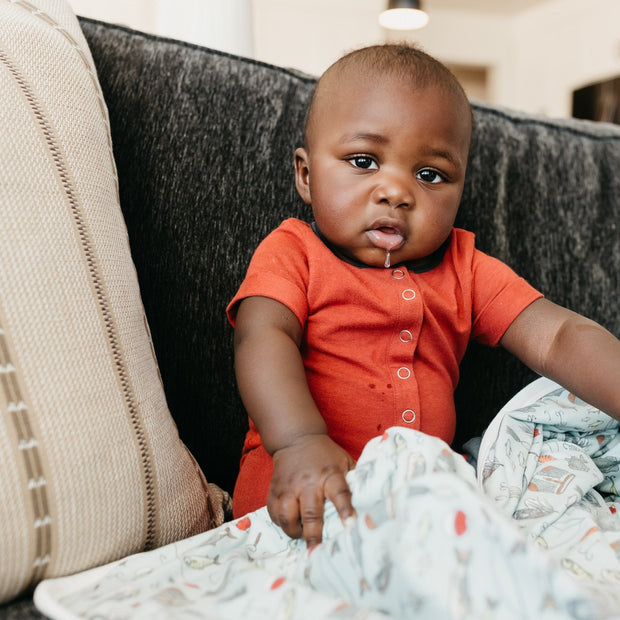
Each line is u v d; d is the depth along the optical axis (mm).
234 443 781
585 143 959
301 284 650
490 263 743
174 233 760
